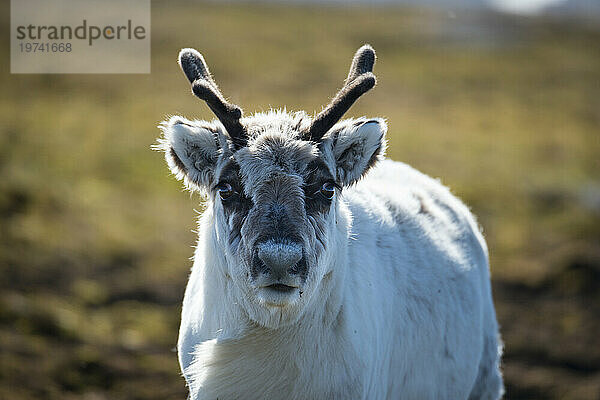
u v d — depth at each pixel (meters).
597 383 38.12
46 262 46.16
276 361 17.83
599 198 69.31
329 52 138.00
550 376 38.94
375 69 128.50
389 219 21.41
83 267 46.84
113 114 89.31
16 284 42.78
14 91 95.38
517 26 177.88
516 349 41.28
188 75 19.23
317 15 175.00
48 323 38.75
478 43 158.88
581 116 112.88
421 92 117.00
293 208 16.58
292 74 117.81
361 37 153.88
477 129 97.94
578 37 174.75
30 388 33.25
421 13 184.12
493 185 70.81
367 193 21.73
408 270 20.98
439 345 21.47
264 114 18.94
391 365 20.28
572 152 89.62
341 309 18.08
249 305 17.22
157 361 37.28
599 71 145.62
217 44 133.75
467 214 25.39
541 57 152.38
